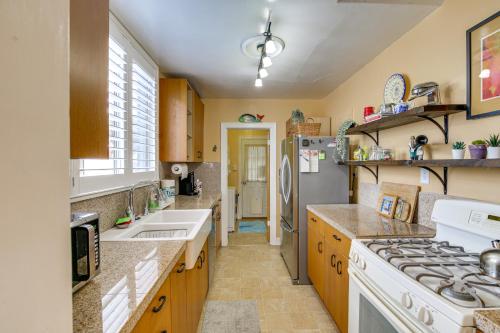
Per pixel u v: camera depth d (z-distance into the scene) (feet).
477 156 3.83
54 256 1.41
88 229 2.62
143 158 7.22
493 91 4.00
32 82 1.29
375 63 7.72
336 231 5.96
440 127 4.99
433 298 2.65
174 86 8.79
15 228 1.20
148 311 2.74
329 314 6.85
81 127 2.72
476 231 3.88
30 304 1.26
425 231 5.11
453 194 4.83
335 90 10.99
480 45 4.24
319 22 5.77
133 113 6.54
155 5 5.10
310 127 9.34
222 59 7.86
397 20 5.70
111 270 3.08
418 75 5.83
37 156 1.32
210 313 6.89
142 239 4.35
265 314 6.87
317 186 8.77
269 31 5.84
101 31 3.10
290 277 9.12
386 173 7.15
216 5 5.11
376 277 3.71
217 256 11.19
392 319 3.21
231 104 12.66
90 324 2.02
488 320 2.20
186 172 10.28
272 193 12.78
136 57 6.63
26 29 1.26
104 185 5.05
